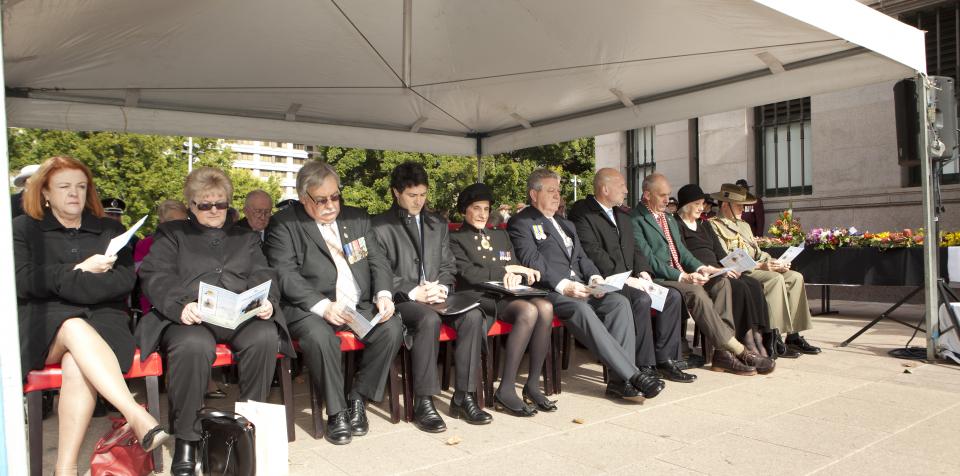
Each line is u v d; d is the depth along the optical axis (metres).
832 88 5.16
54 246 2.89
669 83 6.11
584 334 4.03
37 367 2.60
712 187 12.08
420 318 3.52
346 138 7.43
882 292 9.41
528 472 2.82
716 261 5.40
